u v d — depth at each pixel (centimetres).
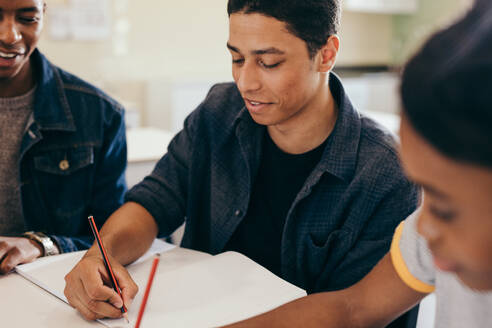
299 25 82
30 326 74
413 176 31
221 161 112
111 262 85
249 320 70
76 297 77
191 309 78
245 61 85
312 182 97
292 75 85
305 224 101
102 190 131
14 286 87
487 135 25
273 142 105
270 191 106
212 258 95
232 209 110
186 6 452
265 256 108
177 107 428
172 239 180
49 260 96
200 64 469
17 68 109
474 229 29
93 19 412
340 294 74
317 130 98
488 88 25
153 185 114
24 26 104
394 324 92
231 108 112
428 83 27
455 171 28
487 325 59
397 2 542
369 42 581
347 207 98
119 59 431
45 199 124
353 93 511
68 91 125
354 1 512
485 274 32
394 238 71
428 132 28
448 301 62
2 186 119
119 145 133
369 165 96
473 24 27
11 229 122
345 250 99
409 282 68
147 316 76
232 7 83
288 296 81
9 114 118
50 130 121
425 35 31
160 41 446
